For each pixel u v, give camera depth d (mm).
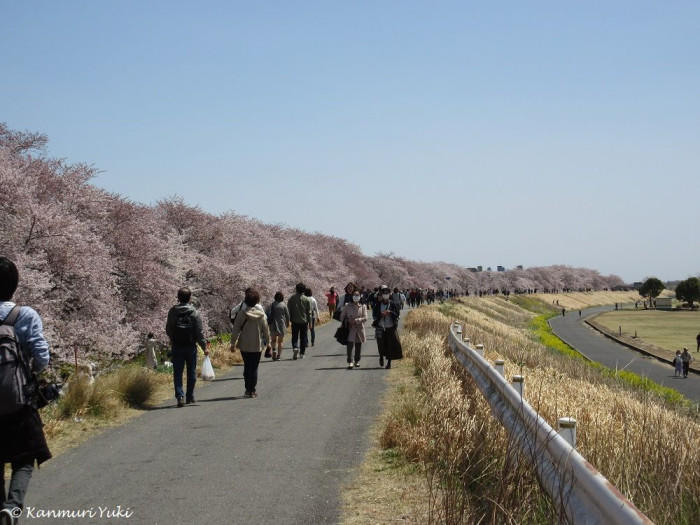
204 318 24547
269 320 19234
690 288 145875
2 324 5113
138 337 19766
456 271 138750
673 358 51750
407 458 7367
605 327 90562
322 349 22531
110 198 19875
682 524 4746
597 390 13164
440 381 11211
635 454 5965
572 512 3938
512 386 7141
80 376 11141
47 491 6531
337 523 5480
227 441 8641
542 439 5074
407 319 35031
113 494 6375
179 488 6531
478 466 6285
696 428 7641
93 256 17344
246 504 6004
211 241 30266
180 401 11609
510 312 99250
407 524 5406
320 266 55094
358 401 11688
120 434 9266
